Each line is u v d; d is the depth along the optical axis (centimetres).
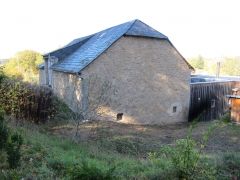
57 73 2345
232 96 2078
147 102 2223
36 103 1595
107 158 930
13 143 606
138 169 746
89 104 1628
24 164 653
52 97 1698
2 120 636
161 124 2252
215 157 814
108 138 1452
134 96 2156
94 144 1252
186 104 2438
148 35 2145
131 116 2145
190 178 609
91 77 1891
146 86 2209
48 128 1546
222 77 3566
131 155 1179
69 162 695
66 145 1042
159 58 2256
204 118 2545
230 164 738
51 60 2527
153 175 664
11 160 595
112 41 2025
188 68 2417
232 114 2073
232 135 1677
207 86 2578
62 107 1828
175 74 2353
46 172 620
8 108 1412
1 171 571
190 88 2473
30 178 573
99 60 1991
